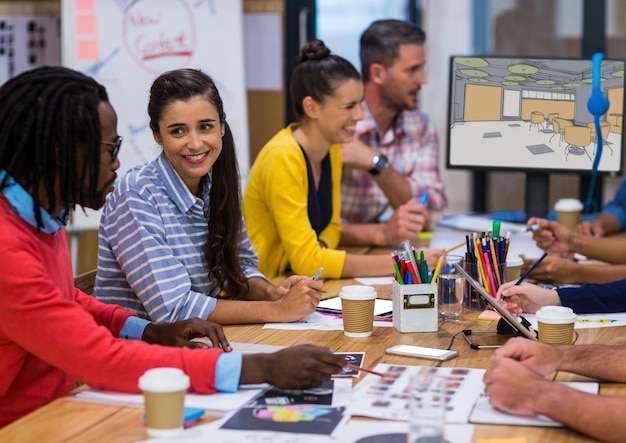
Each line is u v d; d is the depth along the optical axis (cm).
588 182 398
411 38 319
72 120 141
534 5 430
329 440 119
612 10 410
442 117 452
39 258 144
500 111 294
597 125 288
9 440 121
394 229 281
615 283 195
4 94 143
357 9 451
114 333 172
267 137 389
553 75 290
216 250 200
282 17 382
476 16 441
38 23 399
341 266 240
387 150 330
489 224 315
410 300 179
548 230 261
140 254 185
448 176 452
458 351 165
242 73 372
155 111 189
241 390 141
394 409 131
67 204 145
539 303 193
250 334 178
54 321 138
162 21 371
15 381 150
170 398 120
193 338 171
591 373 145
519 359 144
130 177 191
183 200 193
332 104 252
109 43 372
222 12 371
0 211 141
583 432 124
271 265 256
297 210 243
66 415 131
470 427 125
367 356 162
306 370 139
